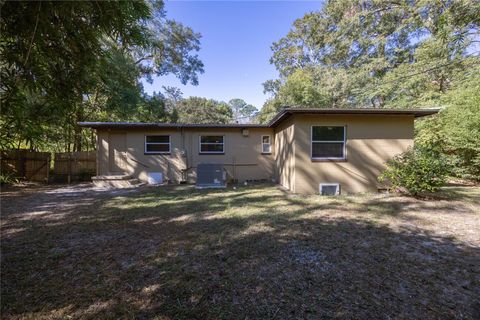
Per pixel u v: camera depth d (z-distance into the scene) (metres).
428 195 6.68
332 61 17.58
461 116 8.54
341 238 3.53
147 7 1.96
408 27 12.98
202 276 2.49
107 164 10.23
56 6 1.49
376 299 2.08
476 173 9.01
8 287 2.29
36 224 4.29
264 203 5.96
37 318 1.86
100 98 13.05
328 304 2.02
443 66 10.66
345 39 15.82
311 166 7.33
